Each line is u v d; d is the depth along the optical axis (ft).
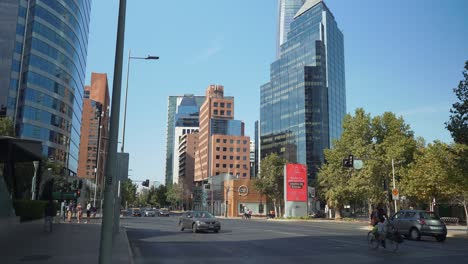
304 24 471.62
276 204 274.57
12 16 240.32
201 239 74.59
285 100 469.57
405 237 84.84
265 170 268.41
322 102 436.76
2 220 61.41
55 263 36.78
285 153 453.58
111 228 26.04
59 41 270.67
